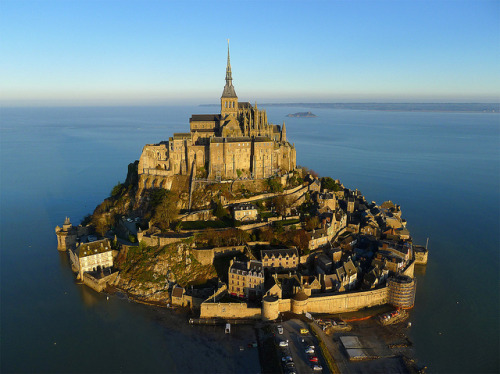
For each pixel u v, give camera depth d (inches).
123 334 5625.0
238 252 7155.5
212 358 5123.0
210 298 6082.7
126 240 7721.5
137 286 6702.8
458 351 5300.2
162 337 5551.2
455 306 6382.9
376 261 7003.0
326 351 5172.2
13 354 5216.5
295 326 5703.7
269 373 4842.5
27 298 6525.6
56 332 5664.4
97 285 6697.8
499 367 5019.7
